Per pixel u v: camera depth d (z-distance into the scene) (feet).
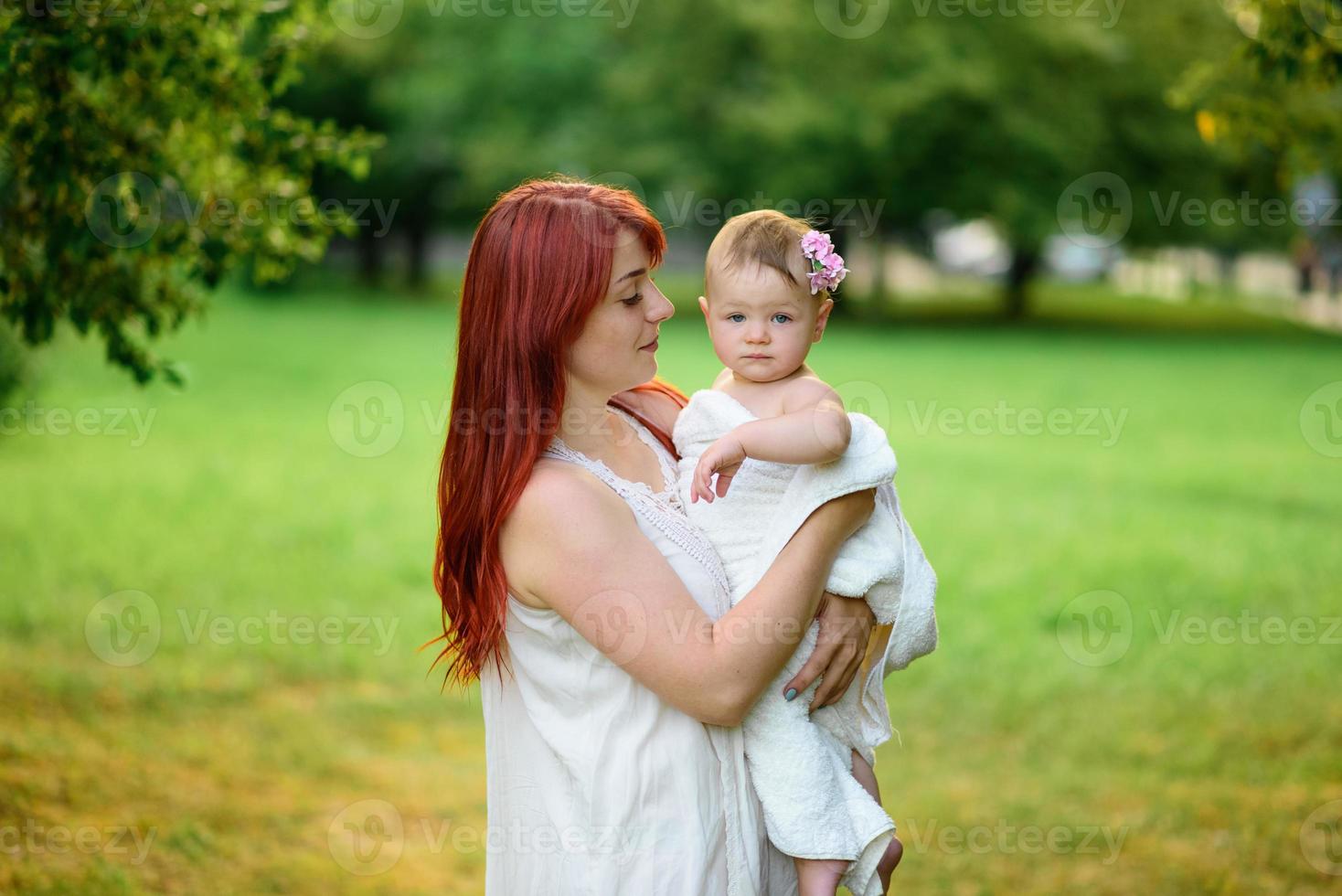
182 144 12.61
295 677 18.89
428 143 98.27
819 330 7.21
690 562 6.64
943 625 21.33
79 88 12.02
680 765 6.38
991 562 24.79
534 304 6.33
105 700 17.33
